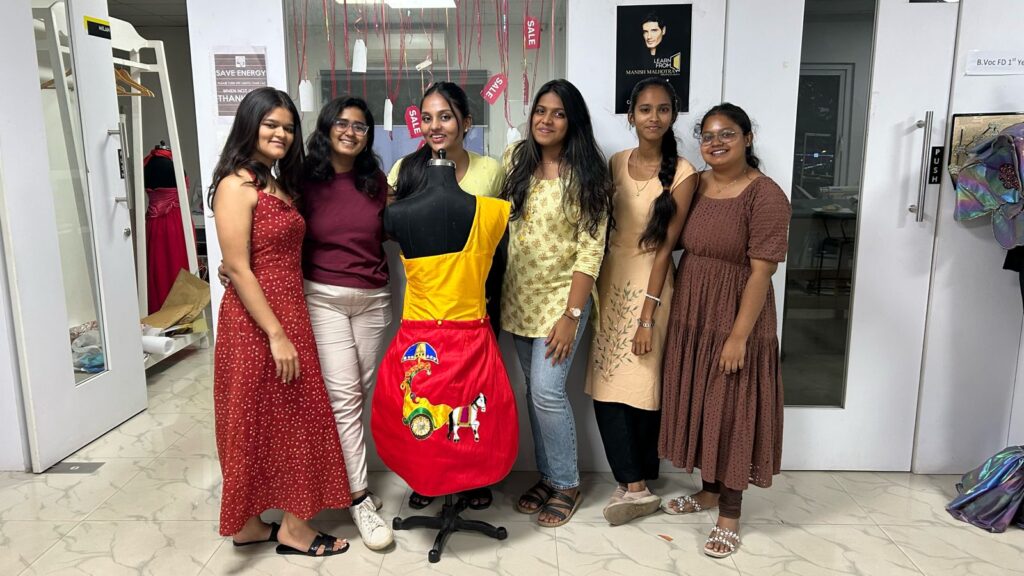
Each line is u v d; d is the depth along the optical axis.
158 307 4.45
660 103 1.94
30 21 2.53
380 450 1.96
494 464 1.90
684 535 2.13
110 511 2.28
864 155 2.37
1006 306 2.42
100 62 2.98
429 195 1.82
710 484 2.26
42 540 2.09
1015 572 1.93
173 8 5.68
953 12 2.28
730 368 1.91
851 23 2.31
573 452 2.18
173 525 2.19
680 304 2.04
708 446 1.98
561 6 2.32
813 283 2.48
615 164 2.15
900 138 2.35
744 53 2.30
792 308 2.51
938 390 2.49
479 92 2.39
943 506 2.31
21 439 2.57
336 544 2.04
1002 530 2.15
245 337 1.83
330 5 2.32
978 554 2.02
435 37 2.35
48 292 2.62
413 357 1.86
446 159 1.89
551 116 1.91
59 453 2.67
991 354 2.46
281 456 1.91
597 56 2.31
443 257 1.82
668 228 2.03
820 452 2.57
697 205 2.02
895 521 2.21
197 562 1.98
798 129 2.39
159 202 4.41
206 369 3.90
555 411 2.09
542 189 1.98
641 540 2.10
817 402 2.56
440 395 1.83
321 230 1.98
